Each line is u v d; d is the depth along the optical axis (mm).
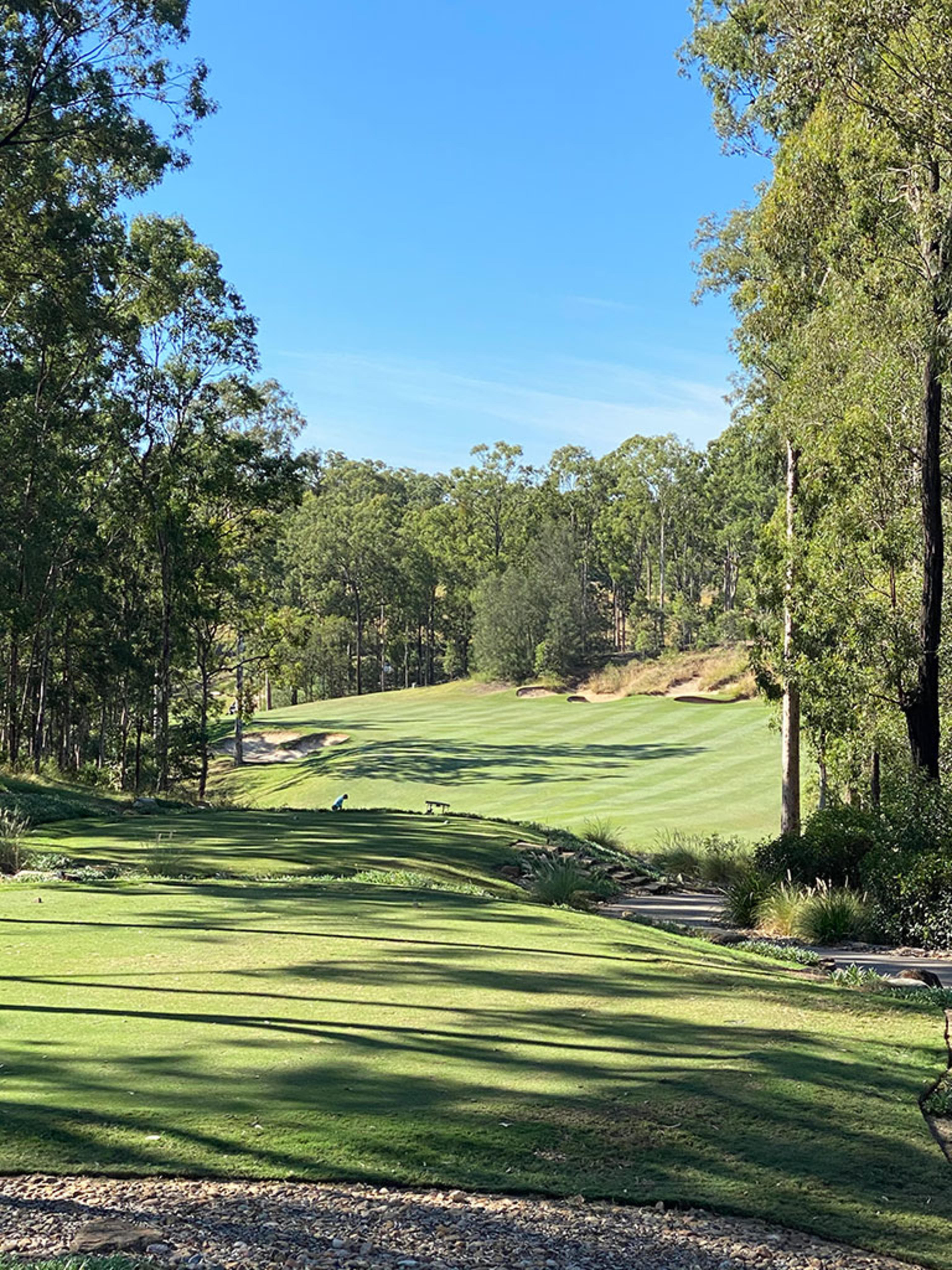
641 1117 5383
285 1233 4062
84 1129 4871
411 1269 3844
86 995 7367
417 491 150875
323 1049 6207
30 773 30844
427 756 55438
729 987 8883
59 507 36844
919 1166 5016
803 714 23875
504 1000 7789
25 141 23578
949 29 16609
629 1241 4176
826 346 21156
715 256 27781
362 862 17422
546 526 92688
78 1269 3543
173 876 14867
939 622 20672
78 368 37250
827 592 21312
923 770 19391
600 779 46469
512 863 19922
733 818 37000
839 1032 7457
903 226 19406
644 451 101125
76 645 44188
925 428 20141
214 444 40219
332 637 100000
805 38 18422
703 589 113438
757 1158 4996
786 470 28266
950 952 14625
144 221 37750
